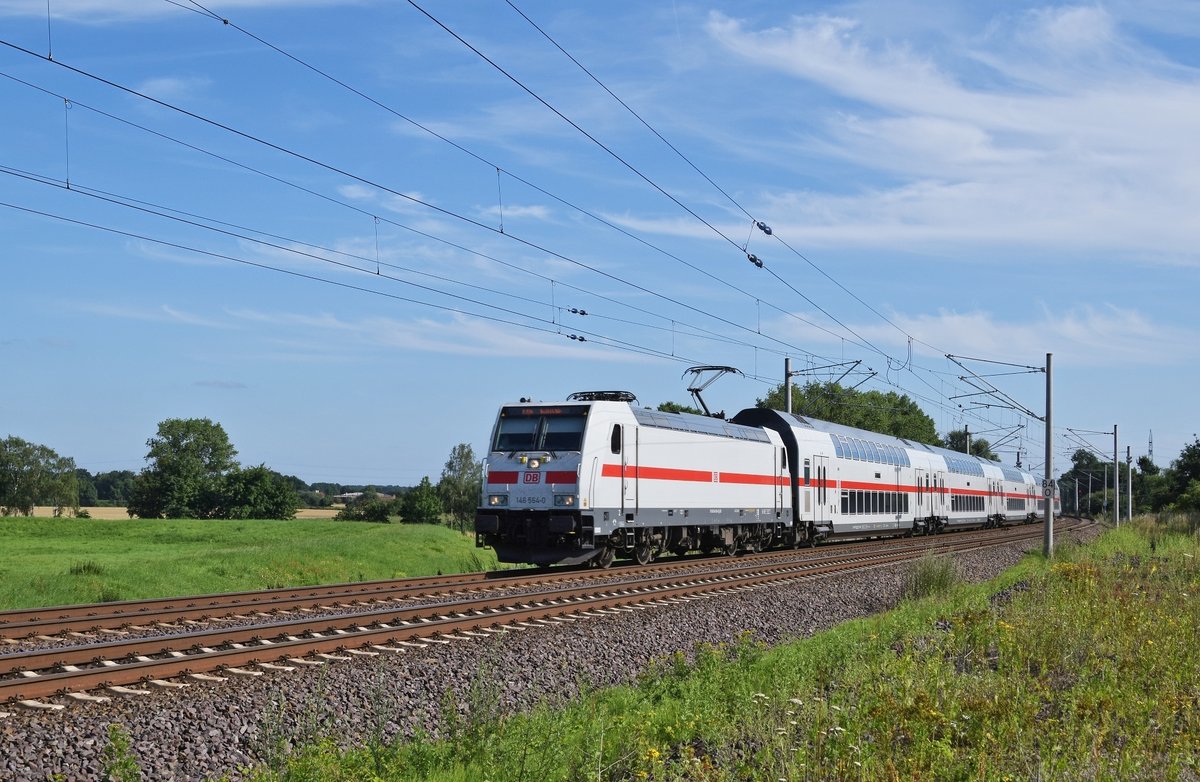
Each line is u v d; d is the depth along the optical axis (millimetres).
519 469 27000
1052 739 9047
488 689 10961
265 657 12828
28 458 109188
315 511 134625
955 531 61625
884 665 12188
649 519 29016
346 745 9727
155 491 108250
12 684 10297
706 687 11969
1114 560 30188
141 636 15055
